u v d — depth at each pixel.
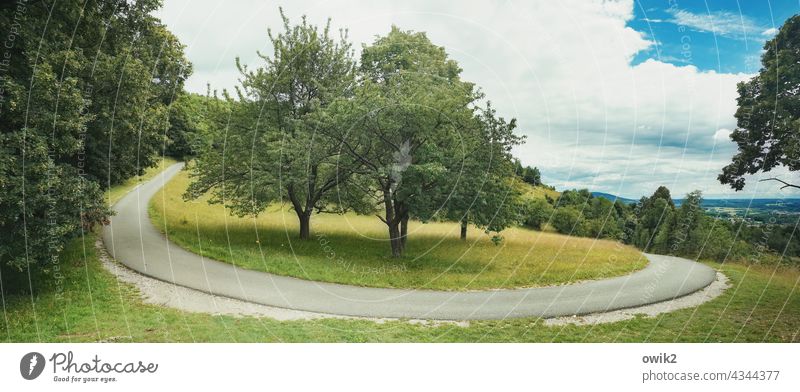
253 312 12.61
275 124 24.62
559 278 18.75
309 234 25.69
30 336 10.55
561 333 11.81
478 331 11.76
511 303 14.52
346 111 20.78
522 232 33.47
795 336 11.99
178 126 35.31
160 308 12.61
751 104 19.61
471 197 21.03
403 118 20.09
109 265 17.19
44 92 12.80
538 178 30.27
